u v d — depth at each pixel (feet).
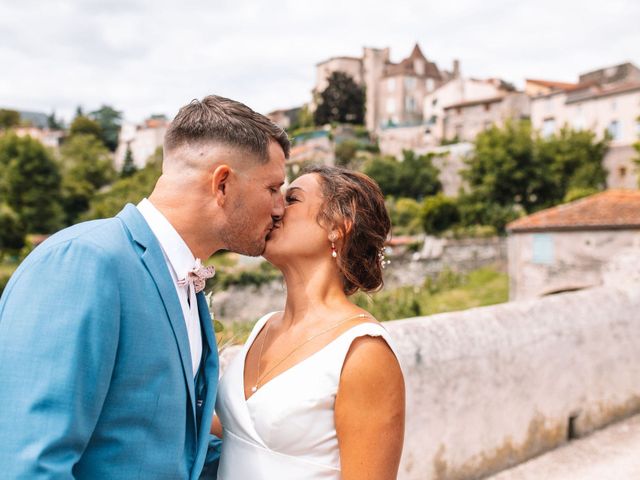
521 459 11.19
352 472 4.81
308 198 5.46
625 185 137.59
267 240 5.38
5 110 322.34
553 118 156.87
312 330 5.24
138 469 4.23
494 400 10.61
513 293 76.18
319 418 4.88
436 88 259.80
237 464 5.22
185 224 4.68
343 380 4.82
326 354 4.93
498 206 119.96
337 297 5.46
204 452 4.72
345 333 4.98
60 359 3.79
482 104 196.24
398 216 129.80
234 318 89.51
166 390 4.36
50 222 176.55
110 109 337.93
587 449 11.89
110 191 203.31
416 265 102.17
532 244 73.77
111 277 4.12
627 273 19.74
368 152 208.23
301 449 4.91
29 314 3.87
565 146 132.57
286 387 4.95
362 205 5.40
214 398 4.97
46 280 3.96
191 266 4.76
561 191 131.44
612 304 13.44
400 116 251.60
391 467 4.90
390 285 100.42
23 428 3.64
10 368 3.77
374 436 4.81
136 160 288.51
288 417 4.86
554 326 11.93
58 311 3.88
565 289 70.64
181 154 4.70
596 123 146.10
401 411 4.96
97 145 240.94
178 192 4.68
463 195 123.95
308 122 257.55
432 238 106.42
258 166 4.76
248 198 4.78
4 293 4.14
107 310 4.03
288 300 5.57
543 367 11.56
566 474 10.82
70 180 197.67
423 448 9.50
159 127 283.59
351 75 256.73
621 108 141.18
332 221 5.31
